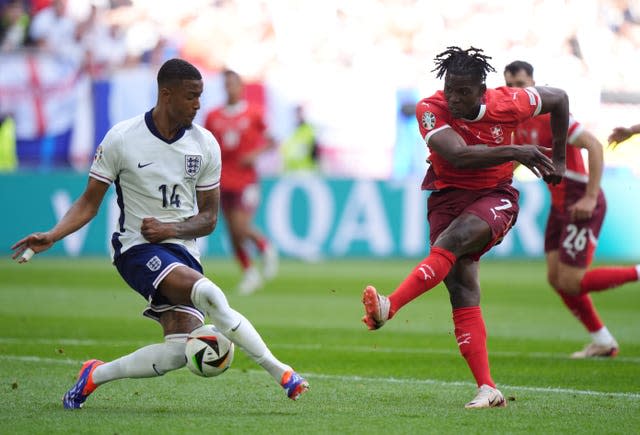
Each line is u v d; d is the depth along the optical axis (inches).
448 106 751.7
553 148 821.2
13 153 2566.4
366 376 968.9
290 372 698.8
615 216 2559.1
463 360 1093.1
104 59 2839.6
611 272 1128.8
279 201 2588.6
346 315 1557.6
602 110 2546.8
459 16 3090.6
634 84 2918.3
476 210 765.9
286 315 1555.1
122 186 743.1
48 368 983.6
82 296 1787.6
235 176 1924.2
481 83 745.6
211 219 756.0
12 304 1648.6
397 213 2576.3
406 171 2650.1
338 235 2586.1
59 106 2554.1
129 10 2928.2
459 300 784.3
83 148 2561.5
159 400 800.9
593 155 1100.5
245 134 1927.9
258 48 3019.2
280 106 2640.3
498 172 787.4
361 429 671.1
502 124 770.8
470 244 757.9
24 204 2546.8
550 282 1188.5
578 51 2994.6
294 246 2586.1
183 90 721.0
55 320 1438.2
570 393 861.8
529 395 847.1
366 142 2672.2
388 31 3080.7
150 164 735.1
